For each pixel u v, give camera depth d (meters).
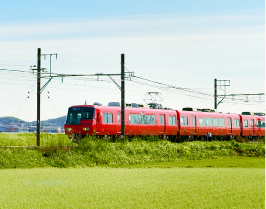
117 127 40.81
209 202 12.70
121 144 31.50
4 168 23.88
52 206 12.09
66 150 27.50
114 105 43.19
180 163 29.38
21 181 17.45
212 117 54.25
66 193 14.31
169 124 47.16
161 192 14.51
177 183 16.84
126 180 17.92
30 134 47.38
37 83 41.09
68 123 39.78
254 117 63.28
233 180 17.83
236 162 29.78
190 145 35.66
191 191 14.74
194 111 52.06
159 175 19.92
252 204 12.37
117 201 12.88
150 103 48.47
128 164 28.31
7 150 25.55
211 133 53.78
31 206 12.09
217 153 35.28
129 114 41.97
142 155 30.48
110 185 16.27
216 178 18.52
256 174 20.28
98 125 38.72
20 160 24.92
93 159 27.31
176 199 13.20
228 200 12.97
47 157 26.16
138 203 12.58
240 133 60.25
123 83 40.22
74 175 19.86
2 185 16.19
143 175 19.91
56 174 20.27
